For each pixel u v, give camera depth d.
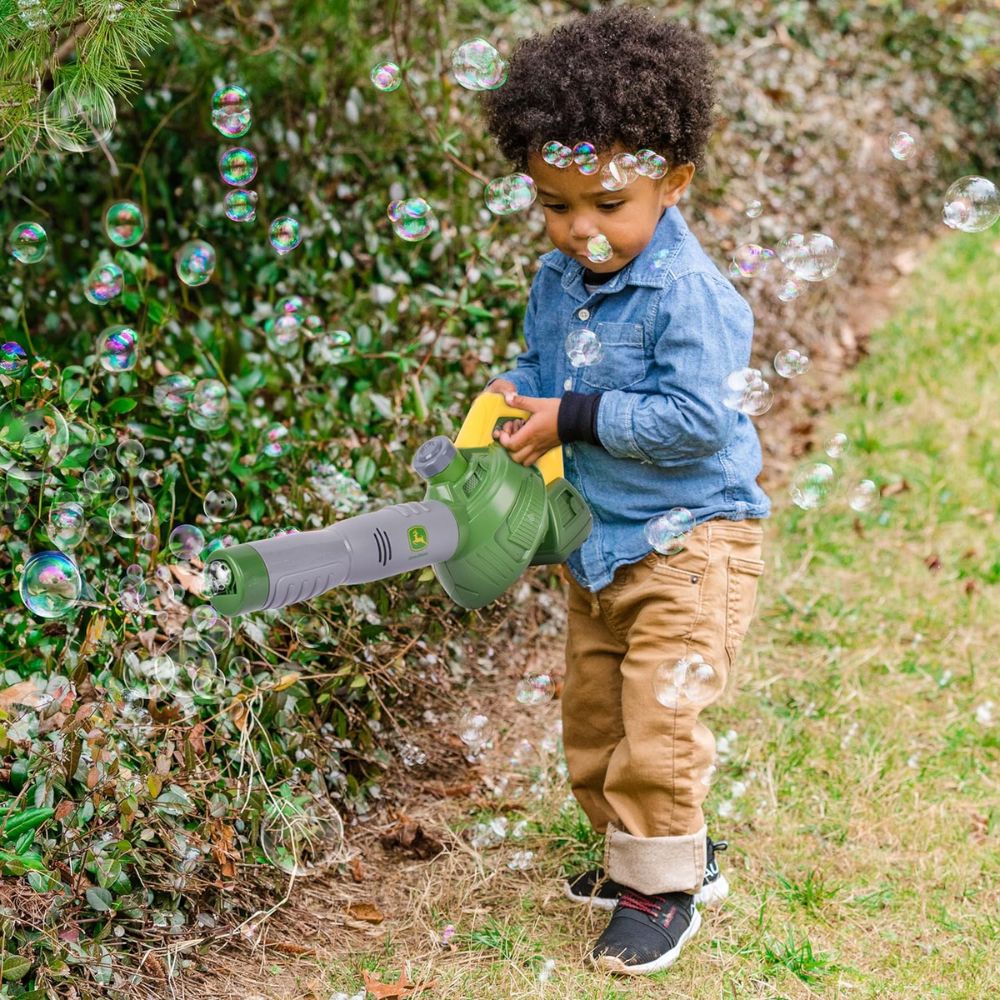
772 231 4.27
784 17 5.33
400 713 2.57
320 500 2.60
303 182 3.47
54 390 2.39
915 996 1.93
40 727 1.88
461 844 2.28
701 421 1.84
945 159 5.91
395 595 2.52
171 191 3.53
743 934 2.05
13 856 1.72
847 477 3.83
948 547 3.48
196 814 1.98
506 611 2.88
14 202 3.27
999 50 5.96
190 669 2.06
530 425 1.87
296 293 3.29
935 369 4.51
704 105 1.97
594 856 2.24
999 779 2.53
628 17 1.97
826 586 3.30
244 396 2.89
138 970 1.85
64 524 2.08
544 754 2.56
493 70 2.06
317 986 1.91
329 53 3.50
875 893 2.18
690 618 1.93
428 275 3.40
